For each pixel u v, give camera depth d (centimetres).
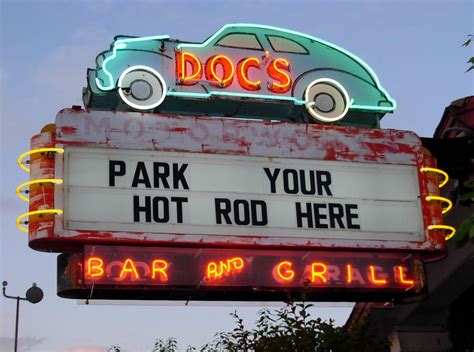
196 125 1967
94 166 1888
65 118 1903
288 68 2098
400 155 2066
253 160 1977
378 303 2038
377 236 1986
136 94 1989
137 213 1873
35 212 1825
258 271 1895
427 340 2581
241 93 2045
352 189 2014
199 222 1900
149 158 1922
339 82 2119
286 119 2130
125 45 2019
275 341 1898
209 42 2067
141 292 1883
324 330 1922
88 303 1873
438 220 2034
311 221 1961
